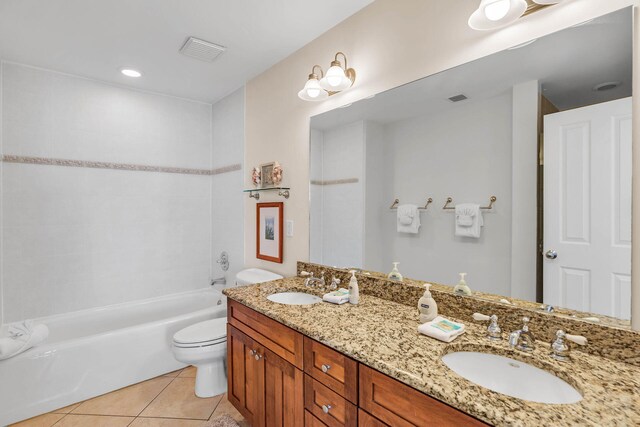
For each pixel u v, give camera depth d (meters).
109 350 2.24
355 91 1.87
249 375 1.73
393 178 1.69
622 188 1.04
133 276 3.02
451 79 1.45
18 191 2.45
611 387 0.85
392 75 1.68
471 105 1.39
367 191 1.82
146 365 2.40
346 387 1.12
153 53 2.33
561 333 1.04
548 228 1.20
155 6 1.78
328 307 1.56
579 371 0.93
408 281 1.63
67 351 2.09
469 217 1.41
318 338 1.22
